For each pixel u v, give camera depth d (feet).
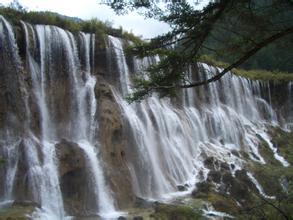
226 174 88.63
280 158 121.39
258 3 28.55
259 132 136.67
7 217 55.88
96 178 73.05
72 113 84.33
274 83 159.53
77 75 87.76
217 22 28.43
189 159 97.60
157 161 89.04
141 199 75.36
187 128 104.17
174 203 73.26
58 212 66.28
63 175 69.97
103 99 85.87
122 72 95.96
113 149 79.71
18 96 75.51
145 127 90.99
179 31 29.17
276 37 27.09
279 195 46.34
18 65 76.95
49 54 83.46
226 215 69.62
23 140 70.90
